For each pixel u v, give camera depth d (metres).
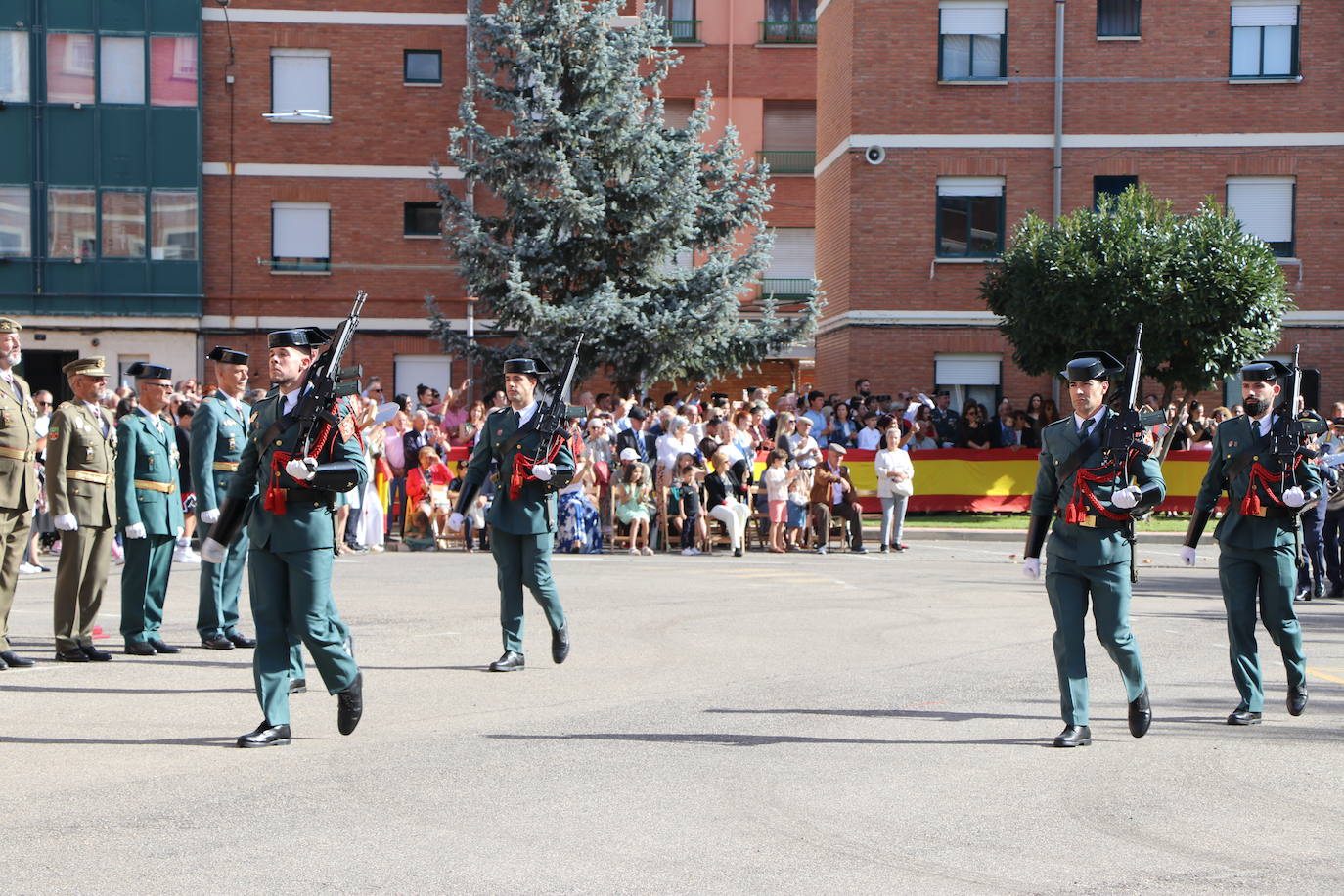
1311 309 29.55
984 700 9.53
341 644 8.08
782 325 28.47
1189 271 24.17
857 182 30.05
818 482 21.41
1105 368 8.38
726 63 42.69
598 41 27.31
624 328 26.80
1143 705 8.31
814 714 9.03
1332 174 29.47
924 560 20.03
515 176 27.17
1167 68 29.66
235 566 11.59
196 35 32.50
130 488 10.95
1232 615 9.12
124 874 5.68
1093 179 29.78
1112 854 6.06
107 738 8.23
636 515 20.66
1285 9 29.50
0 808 6.66
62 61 32.12
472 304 33.25
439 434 21.55
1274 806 6.90
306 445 7.83
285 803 6.79
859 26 30.02
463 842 6.15
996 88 29.80
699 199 27.78
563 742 8.16
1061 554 8.31
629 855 5.98
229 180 32.81
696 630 12.69
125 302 32.56
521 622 10.73
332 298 33.16
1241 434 9.20
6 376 10.51
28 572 17.19
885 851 6.07
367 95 33.16
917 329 30.02
